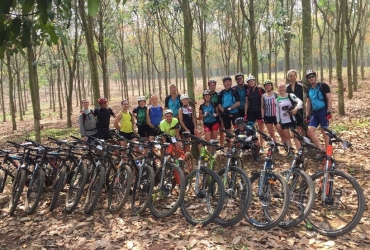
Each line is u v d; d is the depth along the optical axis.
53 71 31.00
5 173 5.93
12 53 3.02
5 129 19.42
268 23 10.23
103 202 5.54
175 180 4.99
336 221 4.11
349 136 8.62
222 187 4.36
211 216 4.31
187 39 7.13
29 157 5.53
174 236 4.13
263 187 4.39
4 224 4.98
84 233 4.45
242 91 7.62
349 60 15.80
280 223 4.23
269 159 4.49
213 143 5.04
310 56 6.89
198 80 52.19
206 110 7.25
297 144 7.04
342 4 11.24
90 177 5.65
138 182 5.10
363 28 23.69
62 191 5.74
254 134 6.65
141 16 19.92
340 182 4.26
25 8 1.93
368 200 4.78
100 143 5.65
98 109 7.37
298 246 3.77
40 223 4.90
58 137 12.72
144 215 4.88
